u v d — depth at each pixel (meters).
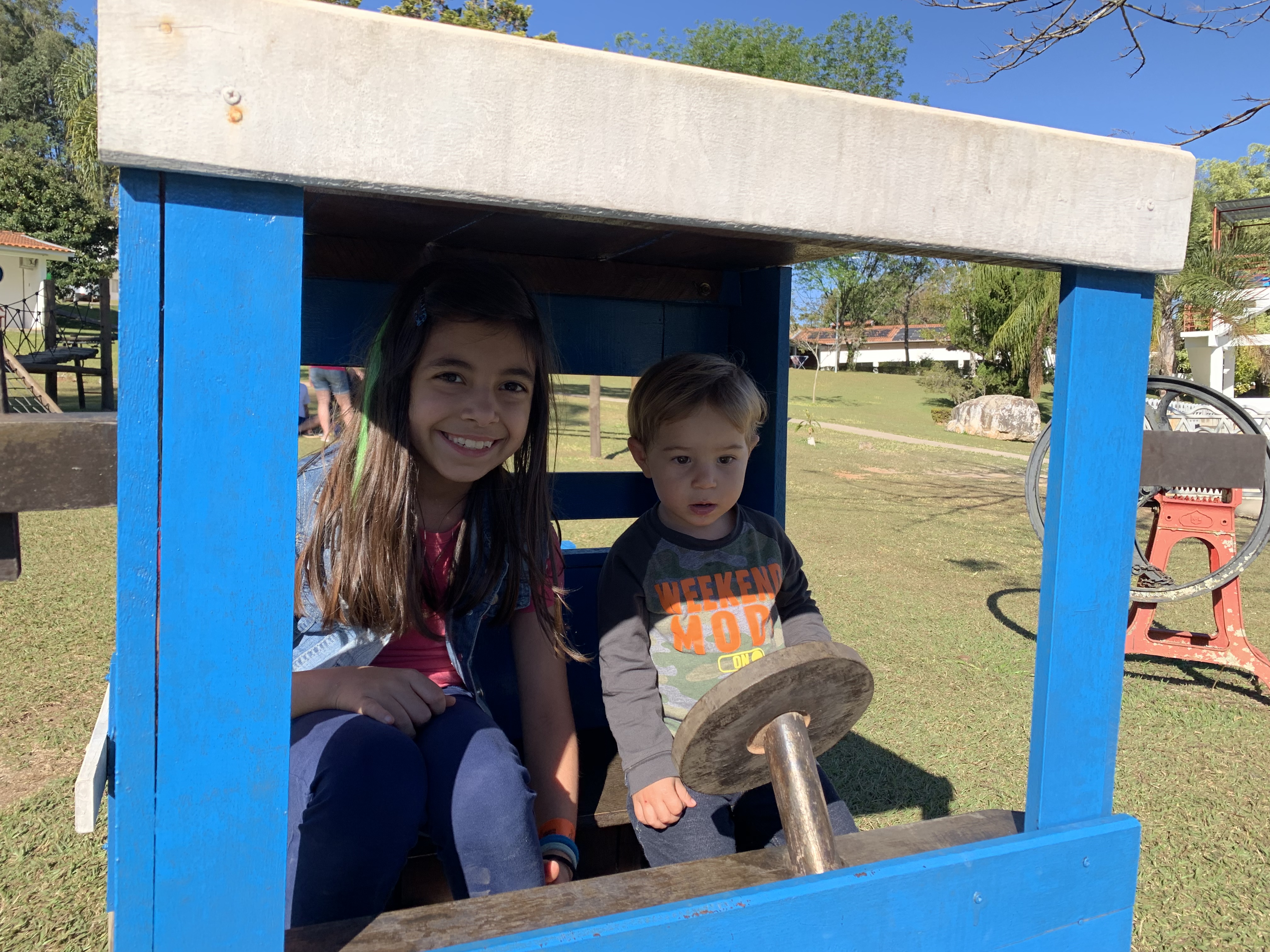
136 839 0.75
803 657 0.98
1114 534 1.12
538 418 1.40
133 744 0.74
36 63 42.44
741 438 1.63
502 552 1.40
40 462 0.75
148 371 0.71
